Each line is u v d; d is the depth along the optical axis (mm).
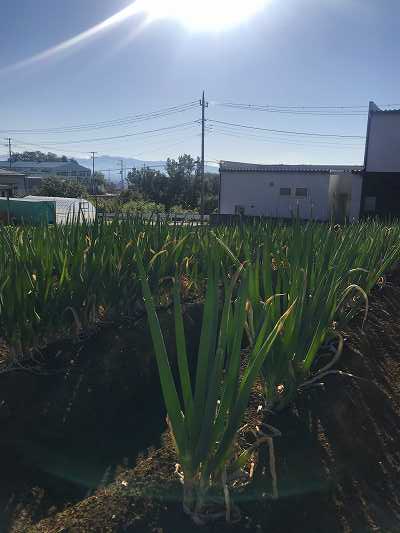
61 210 19000
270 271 3268
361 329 5133
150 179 59875
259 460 2646
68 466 3107
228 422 2090
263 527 2145
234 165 38781
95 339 4590
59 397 3773
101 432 3490
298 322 2947
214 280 2121
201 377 2041
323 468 2650
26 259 4336
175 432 2062
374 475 2693
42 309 4148
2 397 3666
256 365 2098
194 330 5156
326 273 3570
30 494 2859
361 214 29203
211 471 2098
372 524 2297
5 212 15922
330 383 3588
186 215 6594
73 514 2305
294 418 3096
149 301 2041
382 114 28172
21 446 3287
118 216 5656
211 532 2084
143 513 2201
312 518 2264
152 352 4543
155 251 5172
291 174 32938
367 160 28734
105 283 4699
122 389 4016
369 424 3203
